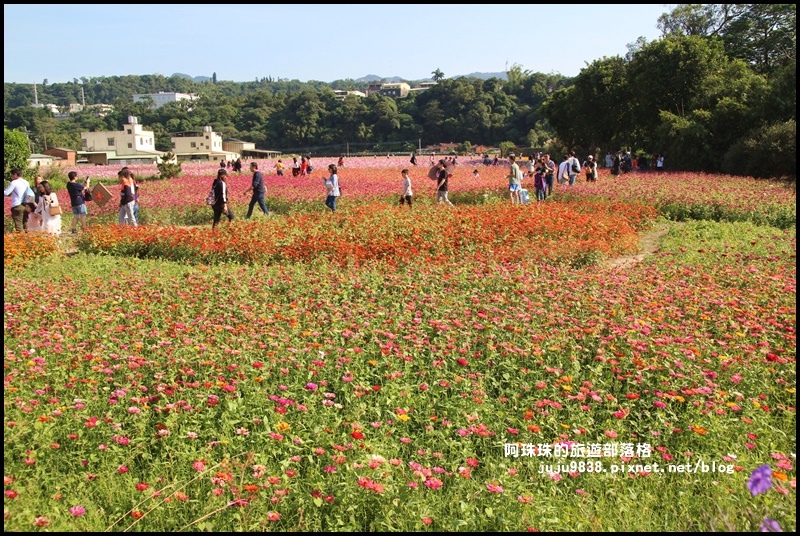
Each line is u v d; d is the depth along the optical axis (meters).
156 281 9.47
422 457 4.48
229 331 6.93
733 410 5.11
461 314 7.45
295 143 120.56
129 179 15.23
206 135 98.62
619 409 5.15
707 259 10.81
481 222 13.38
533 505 3.91
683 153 33.78
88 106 183.38
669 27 46.88
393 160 59.94
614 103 44.88
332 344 6.39
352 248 11.36
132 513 3.77
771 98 31.22
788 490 3.81
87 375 5.56
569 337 6.49
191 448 4.42
